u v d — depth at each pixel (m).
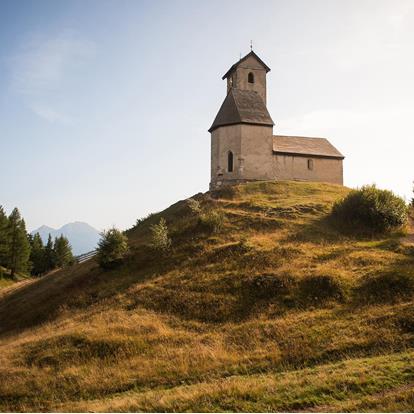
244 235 35.81
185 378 17.78
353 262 28.00
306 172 55.88
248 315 23.42
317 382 14.64
